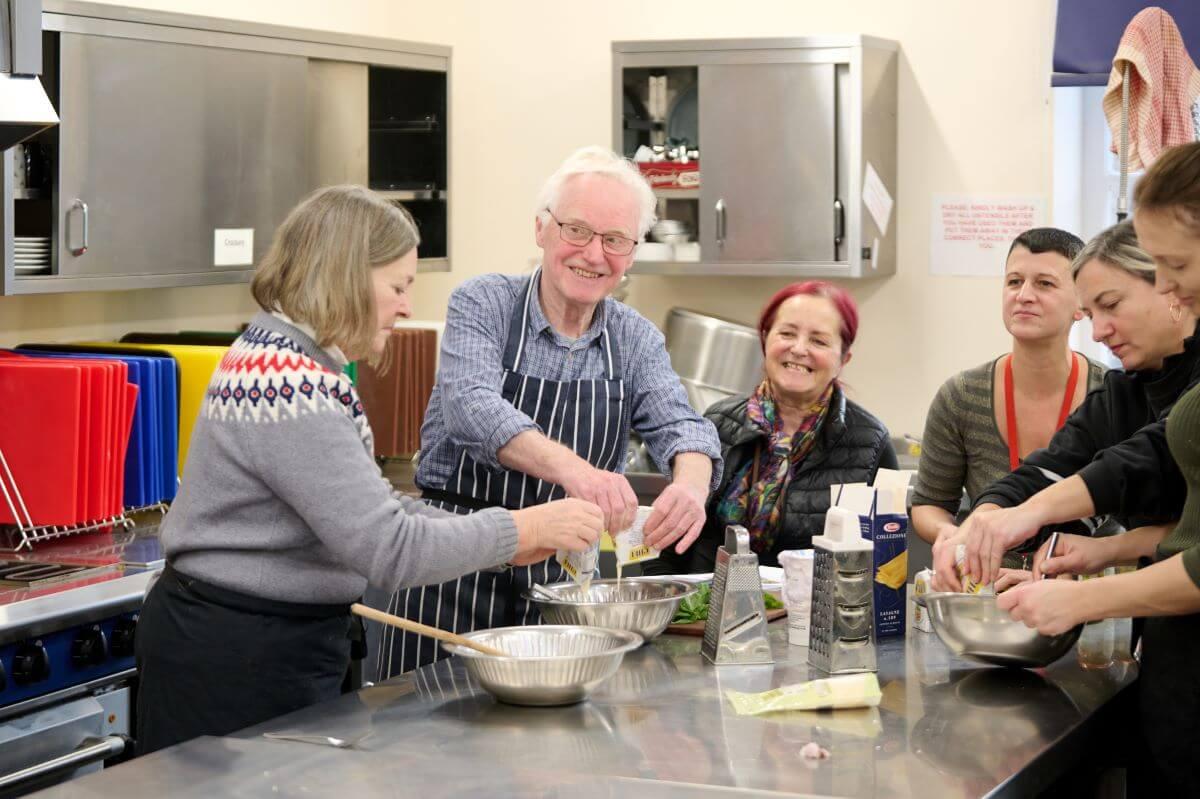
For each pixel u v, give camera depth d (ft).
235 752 5.63
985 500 7.68
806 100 14.30
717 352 14.62
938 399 9.63
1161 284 6.47
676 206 14.89
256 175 12.60
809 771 5.43
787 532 9.44
